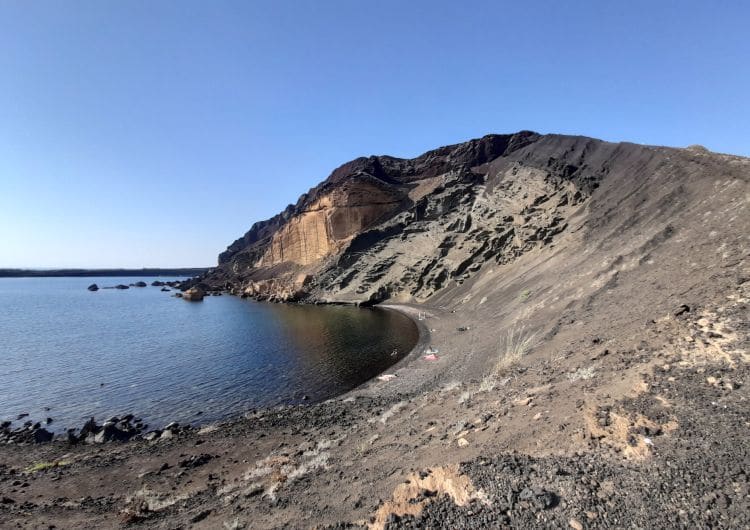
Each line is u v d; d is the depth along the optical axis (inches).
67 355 1524.4
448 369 984.3
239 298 4057.6
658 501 202.2
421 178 4143.7
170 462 645.9
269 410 916.0
